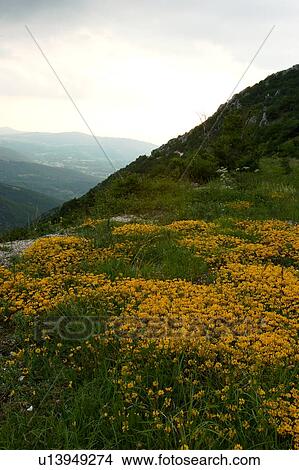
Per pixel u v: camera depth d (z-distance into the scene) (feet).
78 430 15.90
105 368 19.42
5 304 26.94
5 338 23.93
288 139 159.33
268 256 38.58
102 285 30.09
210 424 15.81
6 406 17.97
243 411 16.46
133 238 44.88
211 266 36.40
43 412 17.35
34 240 49.96
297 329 23.34
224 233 47.09
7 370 20.24
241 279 30.99
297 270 34.65
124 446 15.42
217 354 20.61
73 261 37.01
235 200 68.69
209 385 18.04
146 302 25.49
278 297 27.43
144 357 20.21
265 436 15.39
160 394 16.96
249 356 19.69
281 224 50.75
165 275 33.45
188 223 51.72
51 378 19.53
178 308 24.32
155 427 15.92
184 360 20.01
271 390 16.88
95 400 17.25
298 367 19.22
